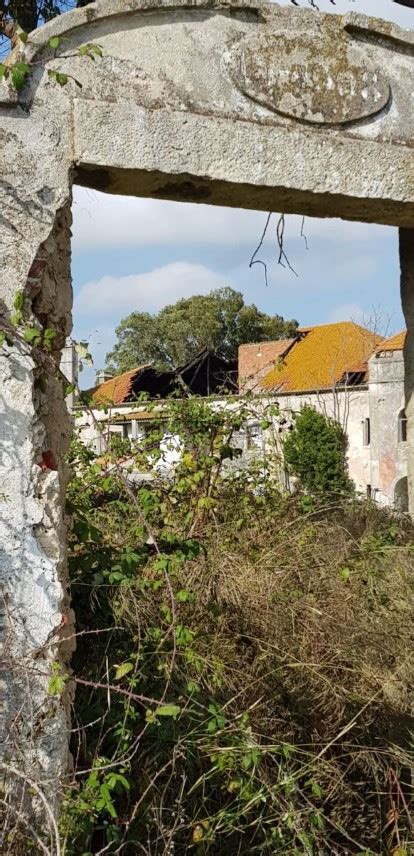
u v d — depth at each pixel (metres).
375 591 5.25
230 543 5.56
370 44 3.99
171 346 38.59
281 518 6.32
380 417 24.25
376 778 4.12
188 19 3.67
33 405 3.28
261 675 4.46
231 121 3.65
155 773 3.42
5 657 3.14
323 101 3.83
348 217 4.21
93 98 3.44
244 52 3.72
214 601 4.61
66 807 3.05
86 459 5.79
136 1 3.54
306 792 3.99
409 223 4.34
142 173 3.54
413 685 4.75
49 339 3.31
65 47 3.44
